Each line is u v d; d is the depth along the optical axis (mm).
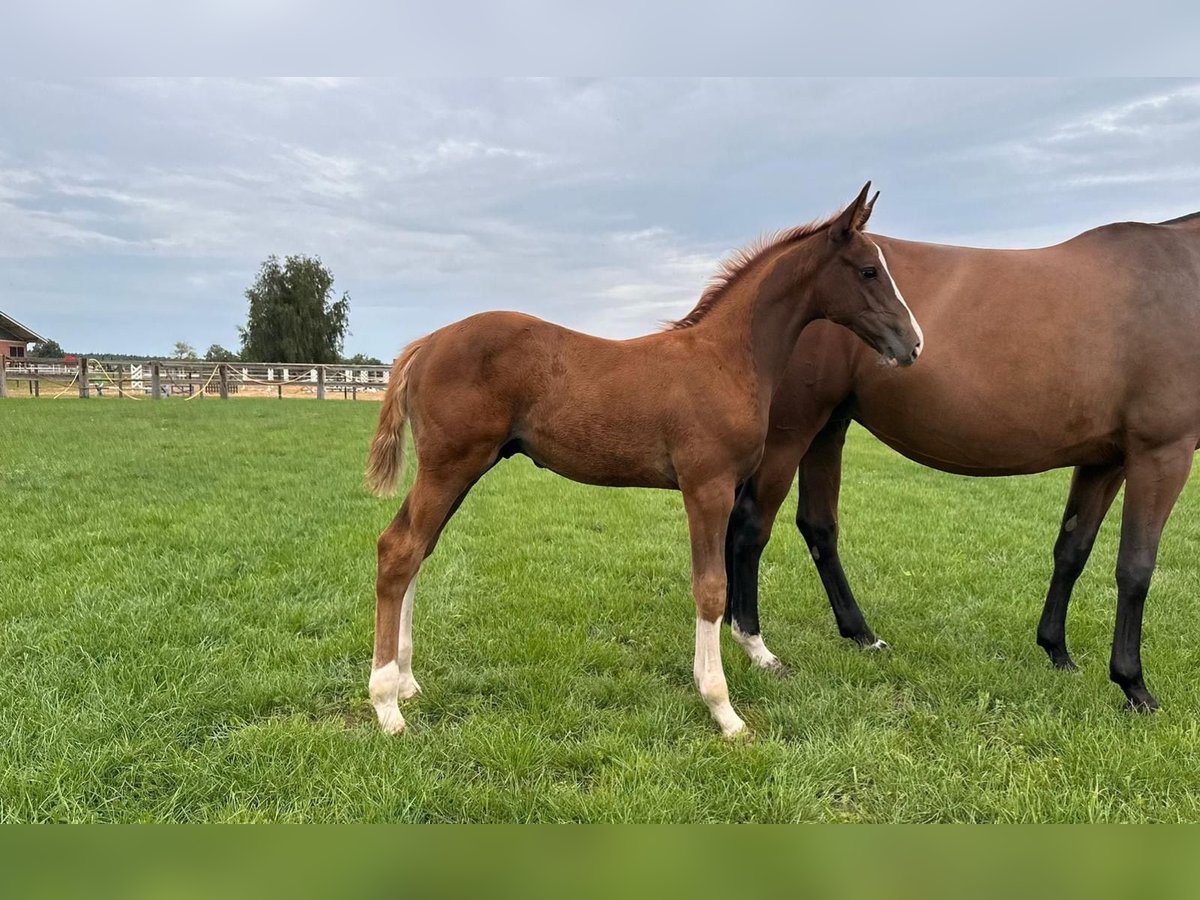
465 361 2955
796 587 4980
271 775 2533
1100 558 5766
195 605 4094
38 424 13086
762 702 3293
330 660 3521
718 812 2459
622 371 3014
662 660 3729
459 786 2531
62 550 5016
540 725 2959
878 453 12781
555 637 3877
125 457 9516
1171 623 4273
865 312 3141
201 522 6066
